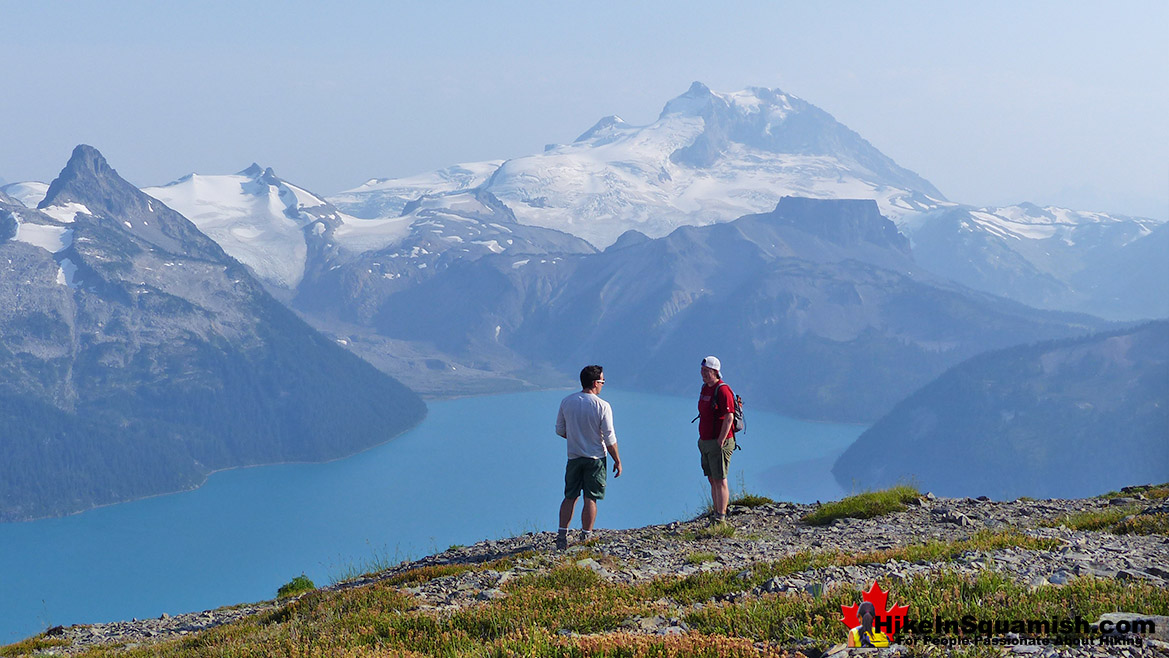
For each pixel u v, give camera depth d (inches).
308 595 733.3
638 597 432.5
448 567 620.1
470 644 347.9
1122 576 342.0
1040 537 519.2
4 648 748.0
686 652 274.1
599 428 652.1
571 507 660.1
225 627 598.9
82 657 630.5
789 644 282.8
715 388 720.3
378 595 534.3
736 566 520.4
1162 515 603.2
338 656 352.8
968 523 698.8
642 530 748.0
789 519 756.6
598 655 282.2
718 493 721.0
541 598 444.1
